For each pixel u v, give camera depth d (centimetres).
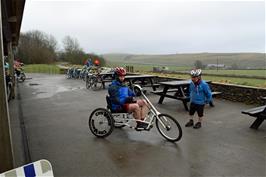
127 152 412
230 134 491
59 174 342
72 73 2150
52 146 447
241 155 392
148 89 1184
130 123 535
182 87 768
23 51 4069
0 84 213
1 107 214
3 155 217
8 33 973
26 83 1717
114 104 487
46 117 674
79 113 717
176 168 353
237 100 810
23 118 666
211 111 686
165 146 434
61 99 986
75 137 495
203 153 402
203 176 330
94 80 1342
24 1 599
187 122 581
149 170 349
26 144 458
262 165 358
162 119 466
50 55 4219
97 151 419
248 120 588
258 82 892
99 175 338
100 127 484
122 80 489
